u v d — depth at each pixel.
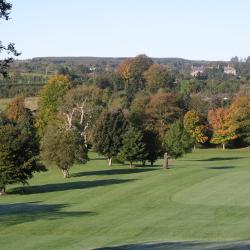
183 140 98.81
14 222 41.22
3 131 60.84
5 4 19.91
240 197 48.00
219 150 139.88
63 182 68.50
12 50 20.61
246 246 26.77
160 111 143.75
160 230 36.16
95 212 44.62
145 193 52.91
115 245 30.95
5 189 62.34
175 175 65.38
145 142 87.31
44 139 74.62
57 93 137.88
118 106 153.00
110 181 65.81
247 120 141.25
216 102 169.50
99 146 90.69
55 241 33.97
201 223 37.69
